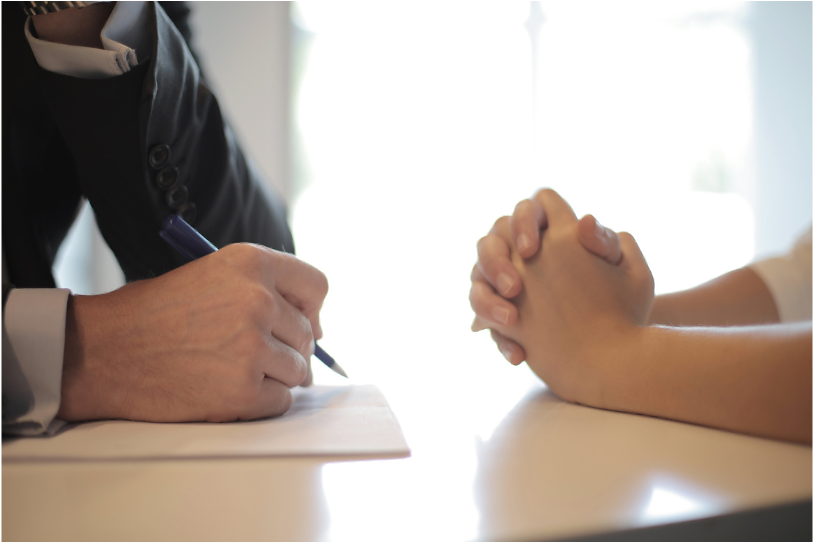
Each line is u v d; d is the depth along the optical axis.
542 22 3.22
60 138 0.60
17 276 0.59
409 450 0.29
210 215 0.61
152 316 0.38
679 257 3.46
